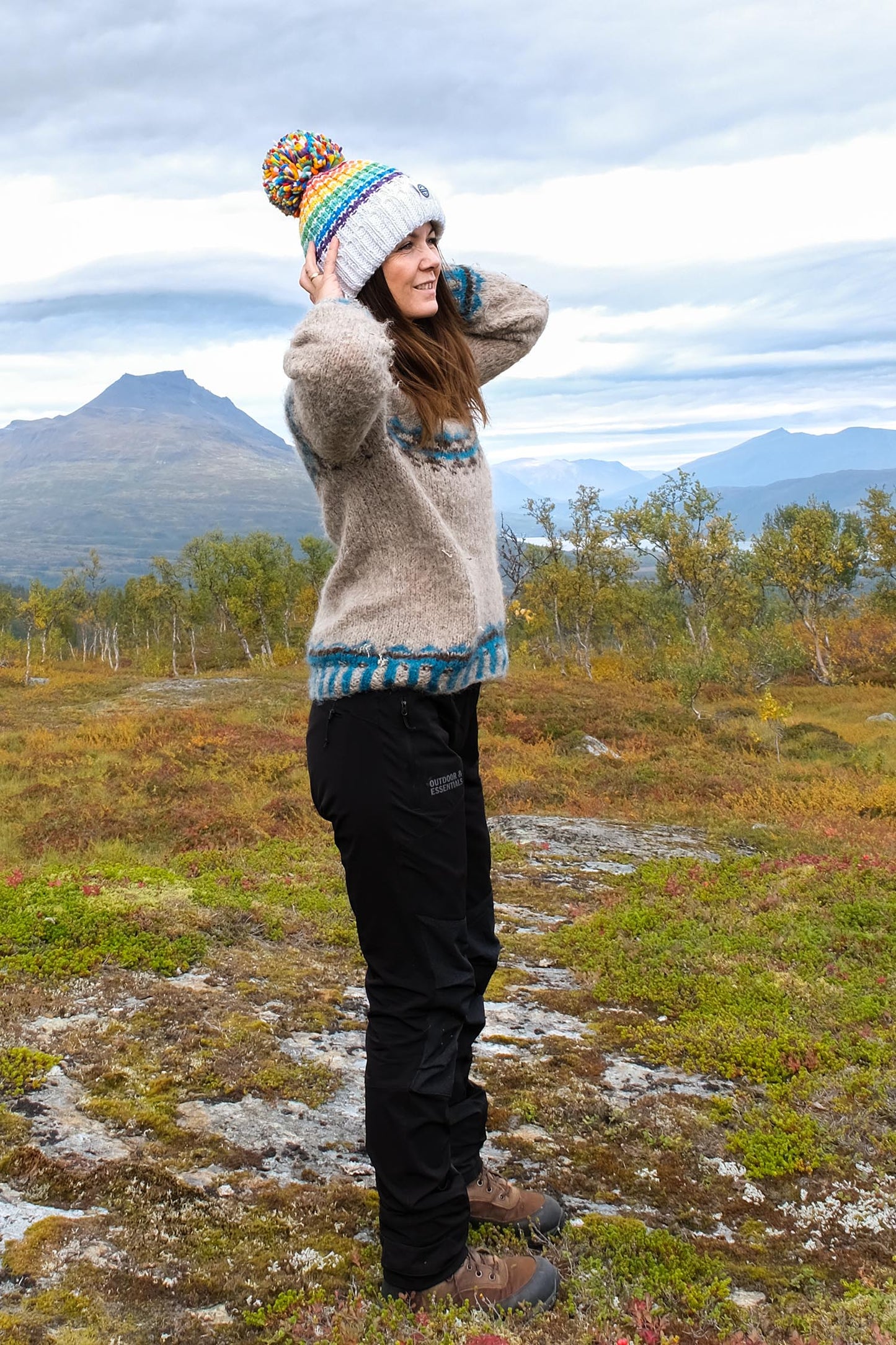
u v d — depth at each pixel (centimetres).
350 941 563
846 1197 296
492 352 235
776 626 3984
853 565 3919
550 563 4697
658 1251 257
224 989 451
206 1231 251
